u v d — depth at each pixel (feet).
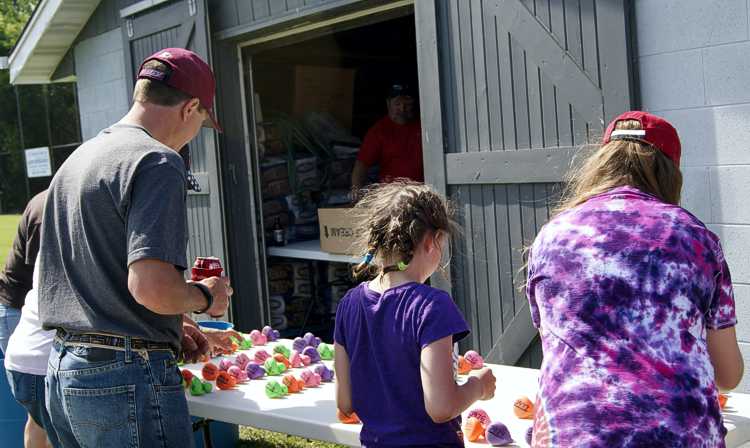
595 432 5.06
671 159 5.98
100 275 6.94
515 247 12.76
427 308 6.15
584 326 5.40
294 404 8.66
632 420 5.04
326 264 21.66
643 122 6.04
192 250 20.06
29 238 10.78
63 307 7.23
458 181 13.47
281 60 22.71
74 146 59.82
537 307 5.87
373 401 6.41
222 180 18.76
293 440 14.02
